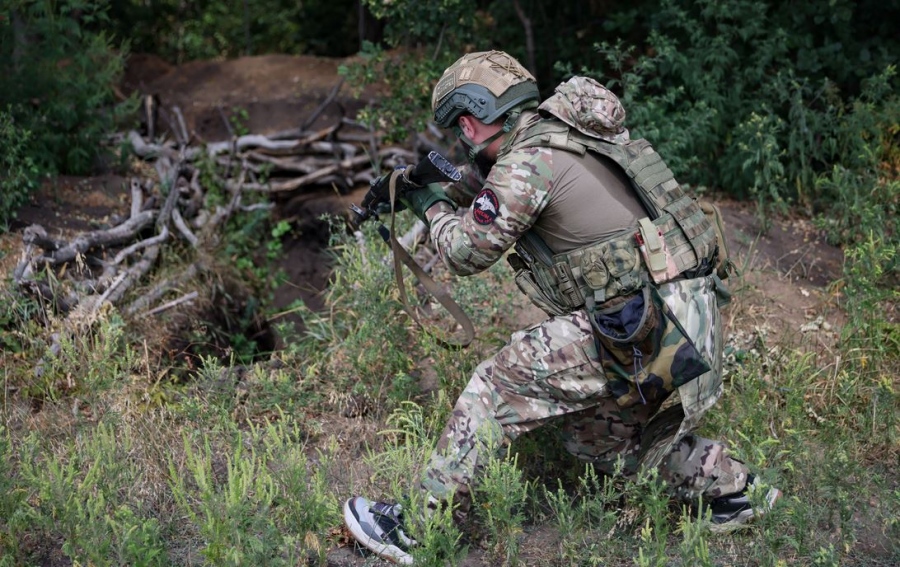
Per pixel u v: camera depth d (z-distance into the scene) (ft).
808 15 18.86
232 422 11.09
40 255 15.43
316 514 9.02
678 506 10.21
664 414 9.52
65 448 11.15
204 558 9.52
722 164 18.31
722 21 19.11
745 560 9.51
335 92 23.86
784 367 12.71
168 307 15.56
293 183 21.61
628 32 21.74
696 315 8.78
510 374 9.19
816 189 17.34
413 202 9.72
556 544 9.90
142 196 19.06
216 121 25.30
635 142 9.23
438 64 19.16
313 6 37.14
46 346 13.24
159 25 37.91
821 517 10.09
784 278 15.44
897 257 13.69
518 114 9.06
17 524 9.43
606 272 8.71
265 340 18.29
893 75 18.49
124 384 12.26
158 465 10.94
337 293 15.01
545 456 11.03
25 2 20.35
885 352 13.01
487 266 9.11
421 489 9.32
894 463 11.32
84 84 19.76
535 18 23.13
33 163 18.20
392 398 12.19
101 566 8.64
